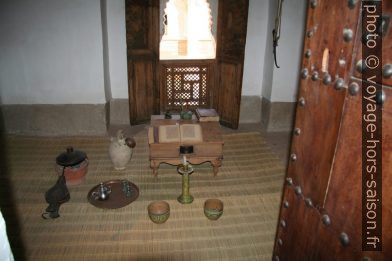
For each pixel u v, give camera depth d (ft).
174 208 10.26
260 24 16.80
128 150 12.40
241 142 15.51
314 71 4.06
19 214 9.84
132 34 15.51
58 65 14.99
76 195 10.84
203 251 8.52
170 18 29.25
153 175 12.21
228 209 10.30
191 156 11.72
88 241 8.79
